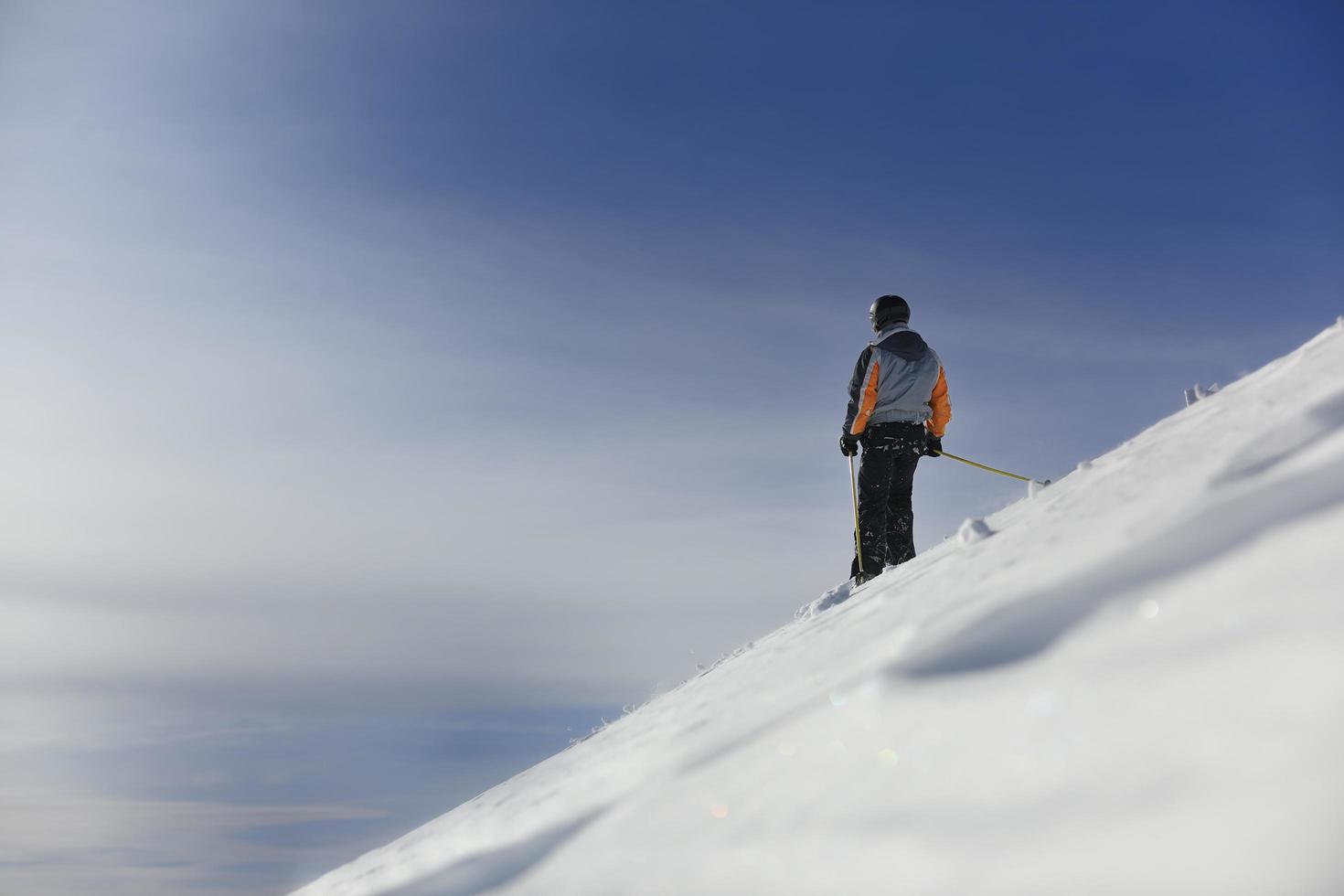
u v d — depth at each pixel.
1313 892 0.44
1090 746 0.66
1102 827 0.57
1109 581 0.92
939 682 0.92
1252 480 1.01
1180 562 0.87
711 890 0.79
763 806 0.89
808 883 0.71
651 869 0.90
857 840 0.72
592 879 0.96
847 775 0.85
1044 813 0.62
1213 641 0.69
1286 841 0.48
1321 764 0.51
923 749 0.81
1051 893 0.55
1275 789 0.51
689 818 0.97
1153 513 1.10
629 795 1.22
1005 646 0.92
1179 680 0.67
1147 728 0.64
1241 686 0.62
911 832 0.69
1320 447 0.99
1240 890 0.47
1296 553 0.74
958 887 0.60
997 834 0.63
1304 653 0.61
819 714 1.06
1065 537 1.28
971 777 0.72
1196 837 0.52
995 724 0.77
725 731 1.29
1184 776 0.57
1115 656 0.76
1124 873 0.53
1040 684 0.79
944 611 1.20
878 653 1.18
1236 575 0.77
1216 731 0.59
